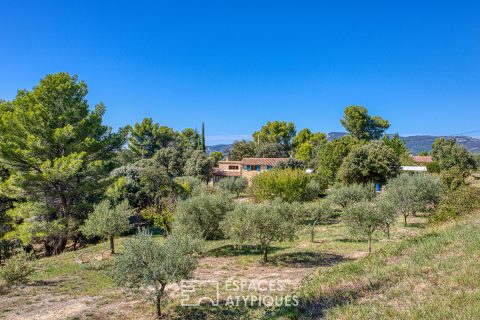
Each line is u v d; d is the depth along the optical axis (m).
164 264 8.58
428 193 22.38
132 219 30.44
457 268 7.82
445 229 12.48
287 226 15.55
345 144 46.88
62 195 26.34
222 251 18.55
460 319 5.42
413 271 8.29
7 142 25.89
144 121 82.62
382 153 36.50
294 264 14.82
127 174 36.16
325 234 22.36
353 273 9.60
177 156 65.31
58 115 27.23
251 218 15.37
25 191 25.45
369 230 15.80
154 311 9.12
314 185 33.88
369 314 6.37
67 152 26.84
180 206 19.84
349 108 74.12
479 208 15.85
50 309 9.77
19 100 27.06
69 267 16.17
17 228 26.00
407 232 20.11
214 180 62.25
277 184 31.31
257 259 16.22
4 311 9.71
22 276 13.04
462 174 29.48
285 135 95.31
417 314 5.88
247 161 61.31
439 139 63.47
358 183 36.78
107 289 11.82
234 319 8.23
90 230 19.95
